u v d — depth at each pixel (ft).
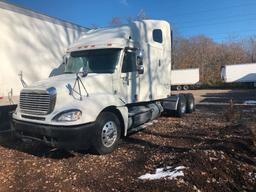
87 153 19.79
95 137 18.60
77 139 17.34
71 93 18.80
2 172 16.78
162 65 29.84
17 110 20.03
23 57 23.04
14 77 22.25
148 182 13.73
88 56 23.02
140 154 19.54
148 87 26.86
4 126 21.61
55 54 26.30
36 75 24.25
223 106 49.42
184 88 138.10
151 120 29.35
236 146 19.15
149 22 27.48
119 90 22.27
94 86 20.26
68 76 21.04
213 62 191.11
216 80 152.76
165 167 15.98
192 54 194.18
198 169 14.55
